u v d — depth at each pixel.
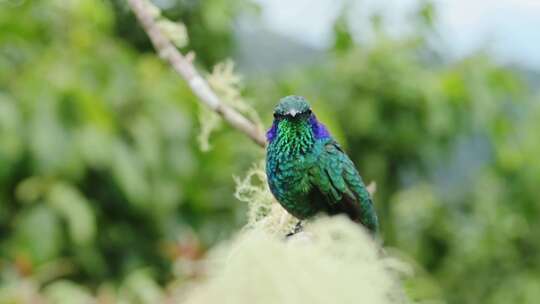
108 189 9.45
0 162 8.73
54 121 8.88
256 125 6.32
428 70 12.15
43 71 9.12
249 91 11.22
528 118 12.87
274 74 11.89
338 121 11.30
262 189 5.71
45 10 9.83
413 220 12.55
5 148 8.71
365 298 1.37
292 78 11.40
